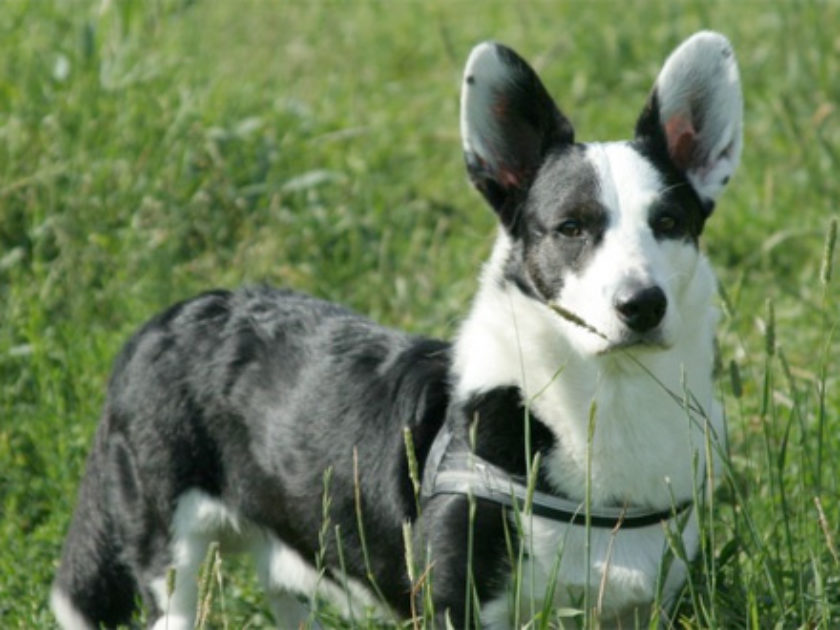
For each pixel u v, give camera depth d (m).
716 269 13.87
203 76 15.58
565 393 7.65
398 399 8.16
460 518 7.64
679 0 19.84
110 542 9.39
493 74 8.13
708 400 7.92
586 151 7.91
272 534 8.81
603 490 7.66
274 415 8.59
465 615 7.59
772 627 8.03
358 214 14.41
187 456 8.93
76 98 14.00
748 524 7.80
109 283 12.48
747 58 17.81
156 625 9.16
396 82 19.25
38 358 11.49
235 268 12.85
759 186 15.23
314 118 15.73
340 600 8.70
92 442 9.74
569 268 7.62
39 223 12.96
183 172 13.70
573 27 19.69
